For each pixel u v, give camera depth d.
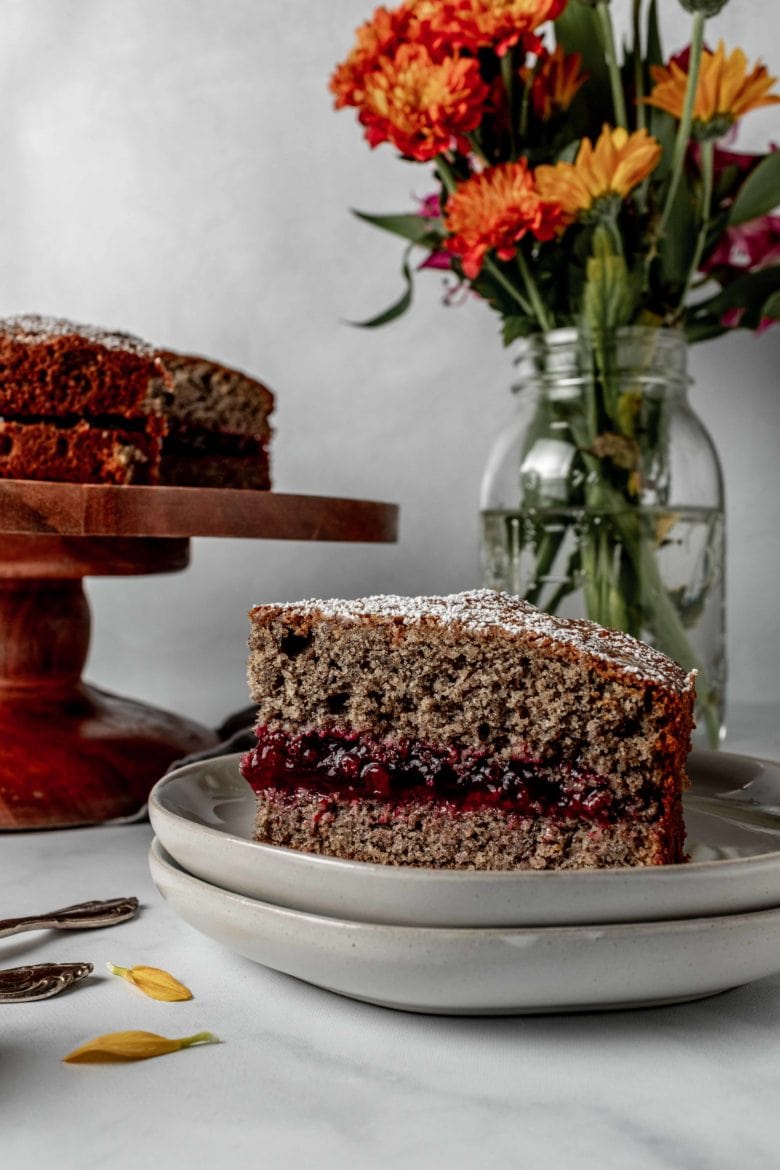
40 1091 0.39
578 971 0.39
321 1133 0.37
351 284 0.85
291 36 0.84
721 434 0.82
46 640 0.65
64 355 0.65
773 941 0.40
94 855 0.56
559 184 0.58
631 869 0.40
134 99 0.86
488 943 0.39
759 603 0.83
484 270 0.64
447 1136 0.37
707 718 0.64
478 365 0.85
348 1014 0.42
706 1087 0.39
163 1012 0.43
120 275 0.87
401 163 0.84
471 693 0.46
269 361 0.86
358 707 0.47
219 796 0.50
